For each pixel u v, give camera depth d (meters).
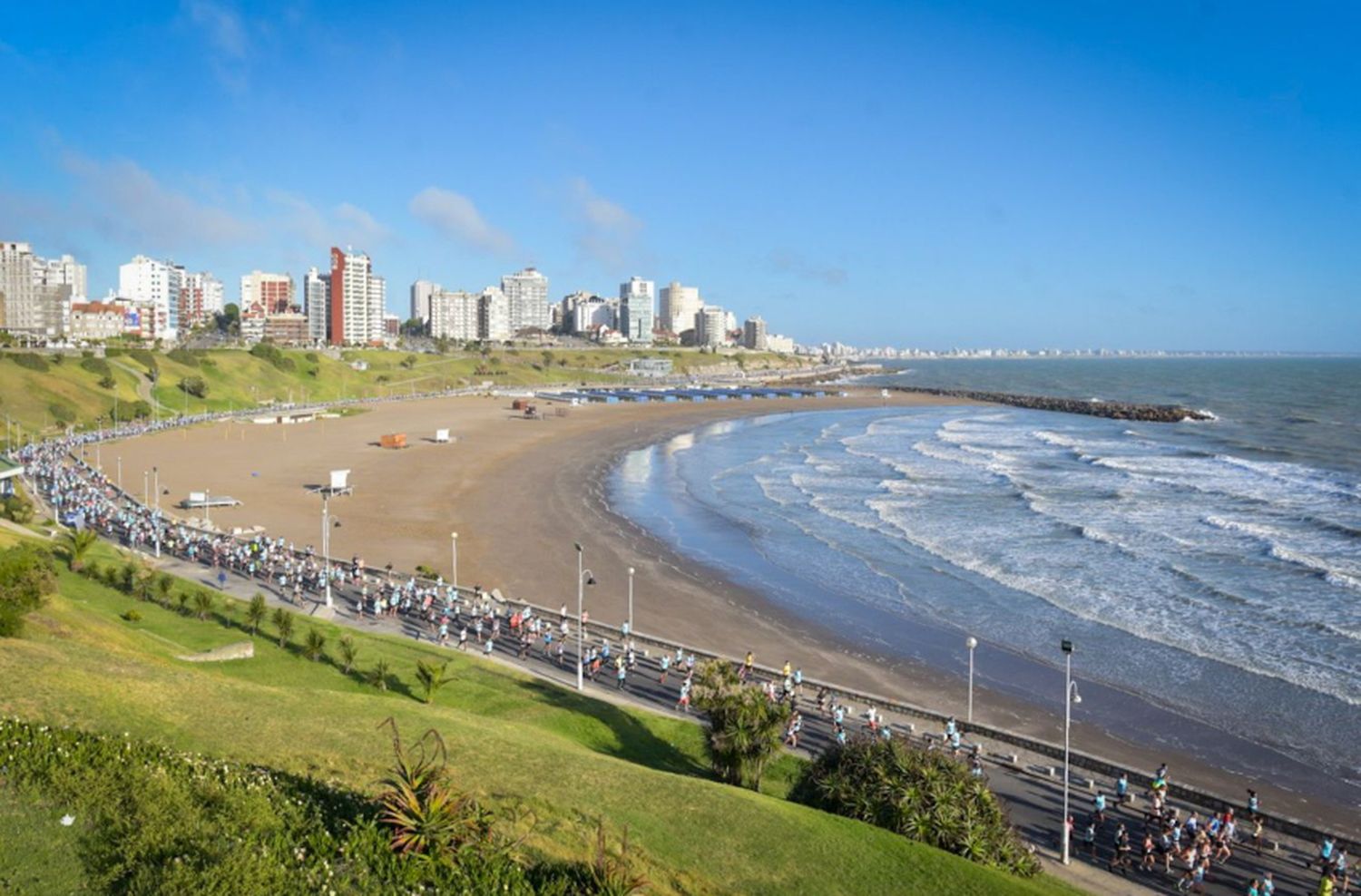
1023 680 47.75
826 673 48.34
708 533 81.38
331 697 30.55
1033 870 26.75
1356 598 60.50
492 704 36.78
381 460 120.12
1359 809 35.03
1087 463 124.62
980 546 75.88
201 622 45.69
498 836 21.28
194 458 118.25
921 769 27.11
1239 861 30.52
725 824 23.78
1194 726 42.22
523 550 73.88
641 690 43.69
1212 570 67.62
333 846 18.39
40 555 41.59
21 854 16.84
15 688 24.89
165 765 21.06
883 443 150.00
